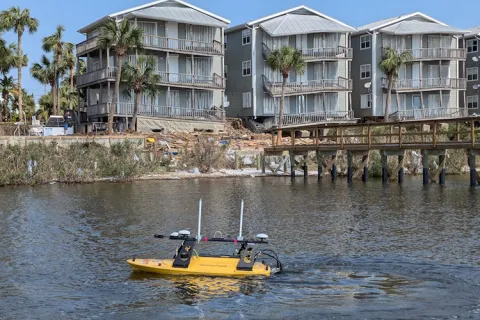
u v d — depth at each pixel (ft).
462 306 36.35
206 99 188.14
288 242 55.01
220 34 191.62
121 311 36.11
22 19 190.19
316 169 150.71
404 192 97.60
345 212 74.43
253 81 193.77
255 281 41.68
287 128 134.00
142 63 164.86
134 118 162.09
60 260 48.75
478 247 52.03
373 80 201.67
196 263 44.32
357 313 35.35
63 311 36.27
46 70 217.77
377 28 200.13
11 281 42.63
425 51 202.39
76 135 153.07
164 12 179.73
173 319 34.73
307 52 195.00
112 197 92.12
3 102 221.66
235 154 148.66
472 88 217.97
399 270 44.34
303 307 36.45
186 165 140.67
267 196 93.25
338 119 196.65
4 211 76.43
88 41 177.99
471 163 102.58
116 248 53.16
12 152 119.44
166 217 71.10
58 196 93.66
